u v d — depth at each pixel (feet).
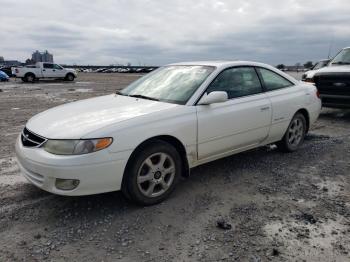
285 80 18.62
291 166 16.98
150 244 10.20
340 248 10.02
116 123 11.62
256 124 15.98
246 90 16.07
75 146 10.89
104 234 10.73
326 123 28.25
